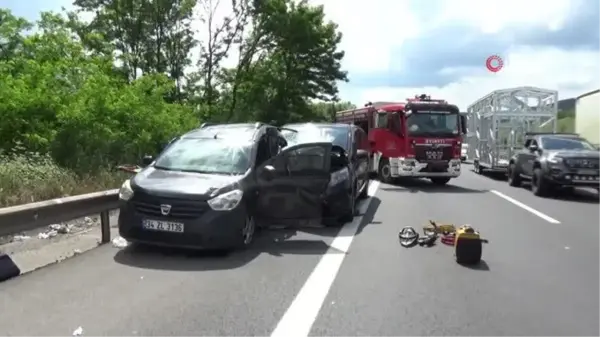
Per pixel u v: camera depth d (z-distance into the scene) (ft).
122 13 124.88
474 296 20.72
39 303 19.25
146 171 29.89
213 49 138.00
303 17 144.56
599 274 24.20
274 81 148.87
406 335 16.72
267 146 34.68
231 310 18.75
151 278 22.75
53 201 26.14
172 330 16.81
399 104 74.54
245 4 137.69
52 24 63.52
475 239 25.86
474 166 94.43
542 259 27.02
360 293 20.94
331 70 158.92
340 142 44.73
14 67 58.95
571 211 44.80
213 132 34.06
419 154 66.49
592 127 80.07
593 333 17.04
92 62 62.03
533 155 60.29
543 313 18.86
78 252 27.73
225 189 27.43
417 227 36.06
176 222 26.40
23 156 45.93
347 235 32.96
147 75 66.44
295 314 18.40
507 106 78.74
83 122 51.11
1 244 29.68
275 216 31.22
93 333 16.52
